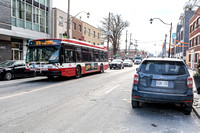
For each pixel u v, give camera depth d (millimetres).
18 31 18547
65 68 11242
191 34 31297
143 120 4367
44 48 10953
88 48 15164
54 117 4398
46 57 10781
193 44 30078
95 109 5172
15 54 19344
